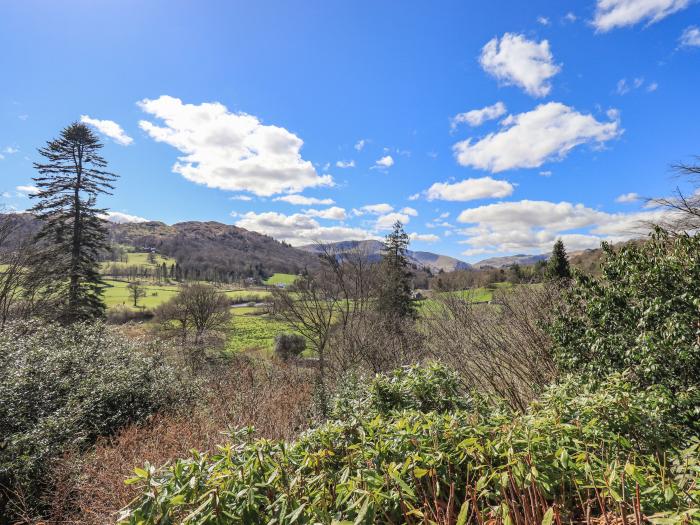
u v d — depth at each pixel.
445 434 2.15
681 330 2.99
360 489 1.71
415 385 3.34
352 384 4.82
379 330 12.16
